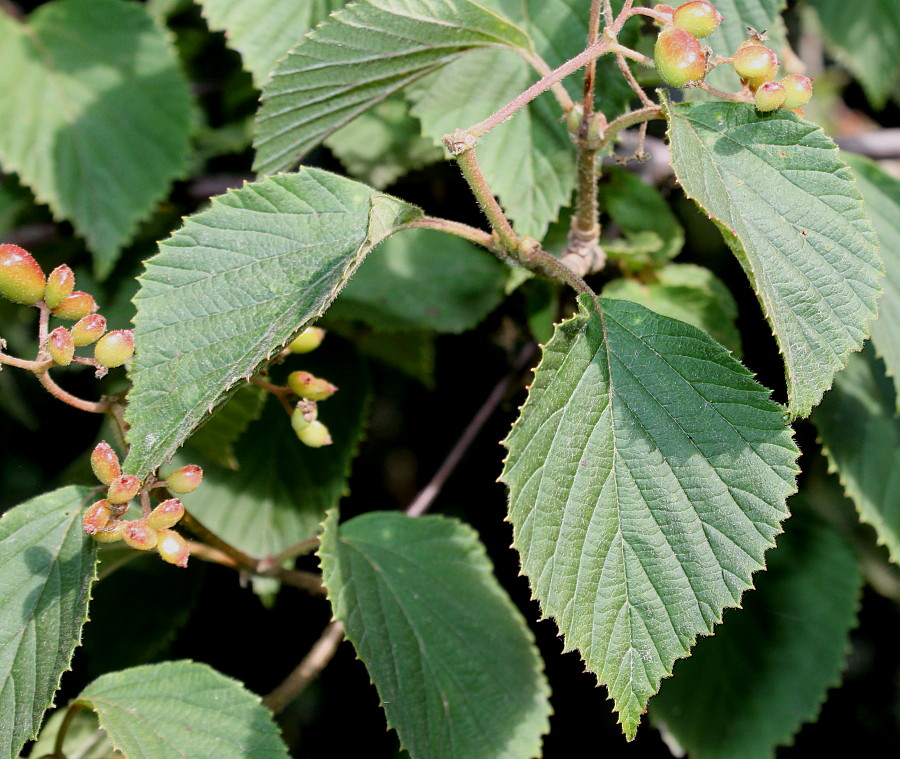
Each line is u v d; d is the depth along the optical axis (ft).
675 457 1.77
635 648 1.76
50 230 2.48
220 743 1.89
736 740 2.29
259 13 2.08
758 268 1.73
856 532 2.68
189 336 1.81
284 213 1.84
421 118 2.04
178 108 2.31
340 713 2.82
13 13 2.34
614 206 2.17
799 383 1.73
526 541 1.75
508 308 2.52
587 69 1.84
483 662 2.01
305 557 2.69
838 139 2.48
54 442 2.70
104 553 1.97
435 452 2.85
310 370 2.32
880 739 3.05
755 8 2.00
